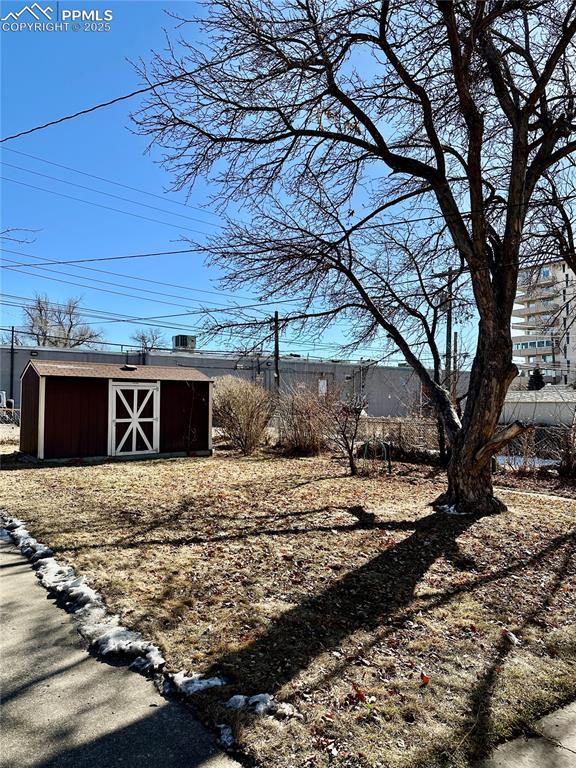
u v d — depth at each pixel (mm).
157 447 14367
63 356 30781
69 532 5762
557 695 2840
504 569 4891
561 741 2459
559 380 45219
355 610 3859
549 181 8414
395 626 3617
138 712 2564
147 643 3213
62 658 3084
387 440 13883
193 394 15141
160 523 6289
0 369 29078
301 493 8570
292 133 7117
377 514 6984
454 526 6344
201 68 5883
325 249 8297
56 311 42375
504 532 6125
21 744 2312
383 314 9266
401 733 2449
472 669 3078
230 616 3672
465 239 6883
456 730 2490
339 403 12492
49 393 12688
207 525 6242
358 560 5012
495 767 2254
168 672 2906
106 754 2256
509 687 2893
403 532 6062
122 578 4363
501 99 6914
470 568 4898
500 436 6828
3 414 26000
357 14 5848
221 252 7977
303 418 15000
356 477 10633
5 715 2523
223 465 12539
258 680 2838
